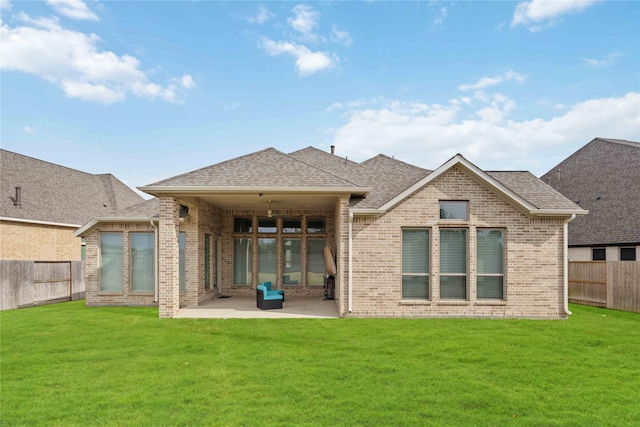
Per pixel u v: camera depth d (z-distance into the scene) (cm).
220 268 1989
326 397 662
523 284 1372
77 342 1037
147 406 629
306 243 2017
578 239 2522
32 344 1018
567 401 652
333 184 1380
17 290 1719
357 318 1361
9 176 2558
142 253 1755
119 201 3250
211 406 628
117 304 1733
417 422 575
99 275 1741
